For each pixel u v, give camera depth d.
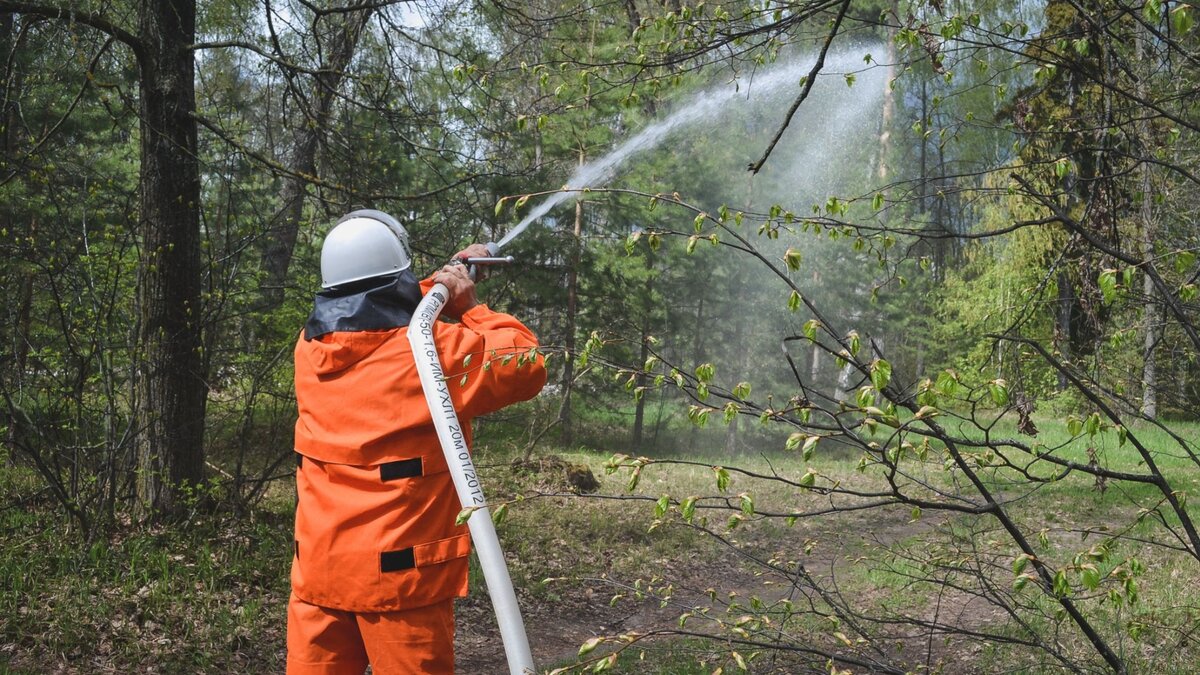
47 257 8.00
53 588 6.21
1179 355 3.99
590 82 3.95
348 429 2.81
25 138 10.26
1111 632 5.83
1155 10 2.68
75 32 7.52
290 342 8.85
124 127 9.13
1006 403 2.60
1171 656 5.28
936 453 3.01
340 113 9.11
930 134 4.16
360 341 2.83
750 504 2.56
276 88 9.77
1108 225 3.93
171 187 7.91
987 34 3.31
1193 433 12.52
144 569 6.69
